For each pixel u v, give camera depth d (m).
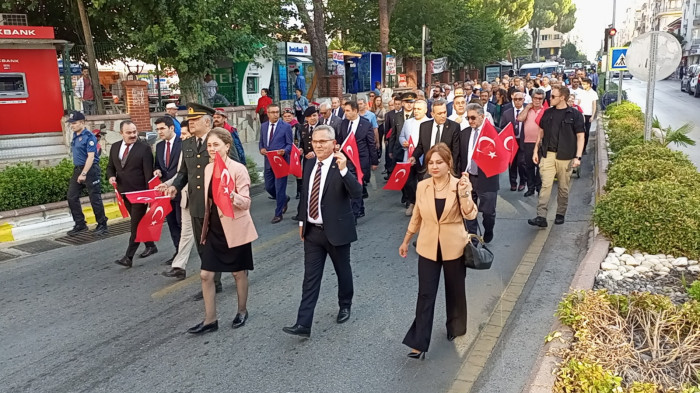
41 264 7.48
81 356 4.80
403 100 9.95
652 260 5.86
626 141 11.44
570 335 4.12
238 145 8.66
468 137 7.13
